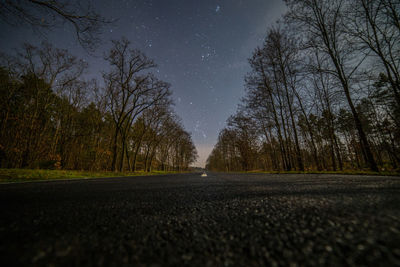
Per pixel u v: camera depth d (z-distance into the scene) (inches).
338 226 48.1
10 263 33.3
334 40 413.4
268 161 1529.3
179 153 2294.5
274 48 648.4
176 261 34.6
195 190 154.6
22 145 625.3
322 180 202.2
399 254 32.5
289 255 35.2
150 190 161.2
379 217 52.9
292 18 465.4
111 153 1010.1
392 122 384.8
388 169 348.5
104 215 70.7
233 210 74.3
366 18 344.8
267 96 694.5
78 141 959.0
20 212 76.9
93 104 924.0
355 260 31.9
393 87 324.8
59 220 63.7
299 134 784.3
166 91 876.6
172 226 55.8
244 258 35.1
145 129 1104.8
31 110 668.1
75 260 35.0
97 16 272.4
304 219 56.1
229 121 1191.6
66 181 320.2
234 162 2041.1
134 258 35.9
